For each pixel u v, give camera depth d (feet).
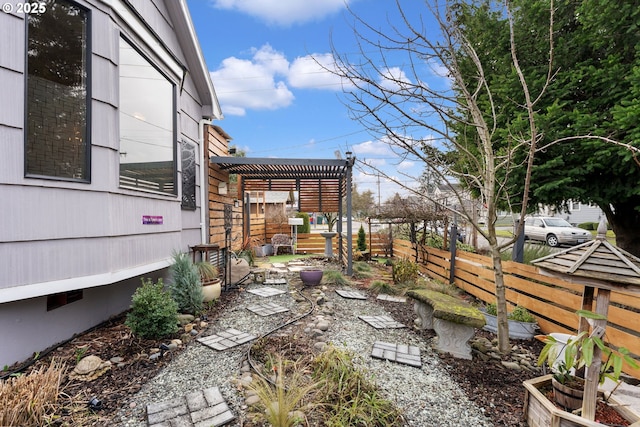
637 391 7.53
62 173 8.93
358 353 10.13
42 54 8.53
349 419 6.51
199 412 6.82
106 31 10.02
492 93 15.76
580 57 14.87
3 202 7.78
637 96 11.87
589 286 6.39
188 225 18.26
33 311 8.89
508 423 6.93
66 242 8.95
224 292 17.17
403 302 16.42
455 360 9.89
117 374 8.32
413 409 7.32
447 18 10.23
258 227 38.32
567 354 6.03
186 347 10.15
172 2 15.88
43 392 6.53
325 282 20.01
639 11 11.84
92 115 9.59
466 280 18.35
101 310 11.59
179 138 15.31
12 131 7.93
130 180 11.60
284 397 6.86
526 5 15.07
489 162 10.39
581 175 14.03
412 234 26.91
